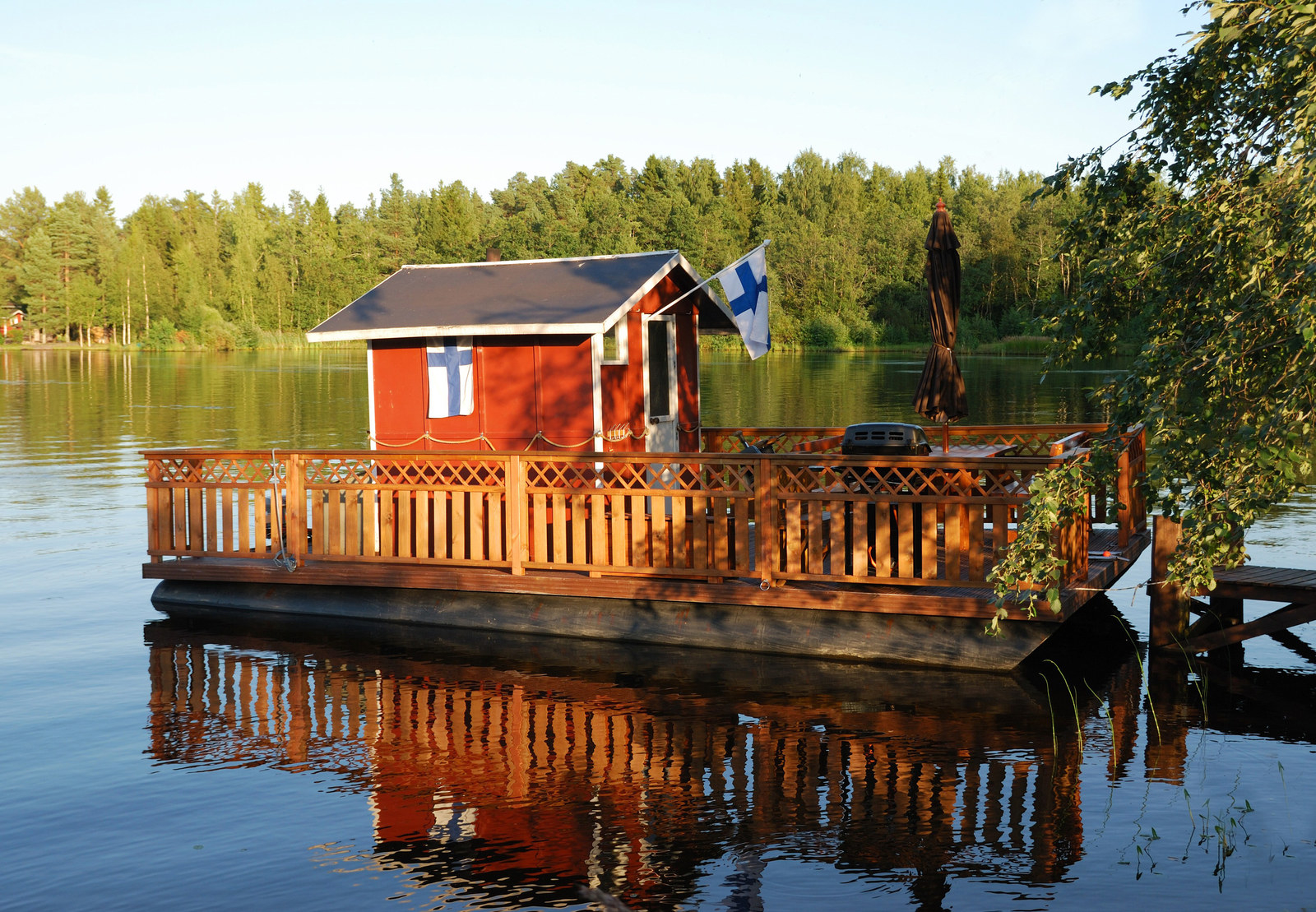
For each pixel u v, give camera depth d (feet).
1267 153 17.80
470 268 46.70
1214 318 17.25
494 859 20.35
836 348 313.53
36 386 186.29
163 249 431.02
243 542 40.37
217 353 368.68
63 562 51.16
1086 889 18.74
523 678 32.27
